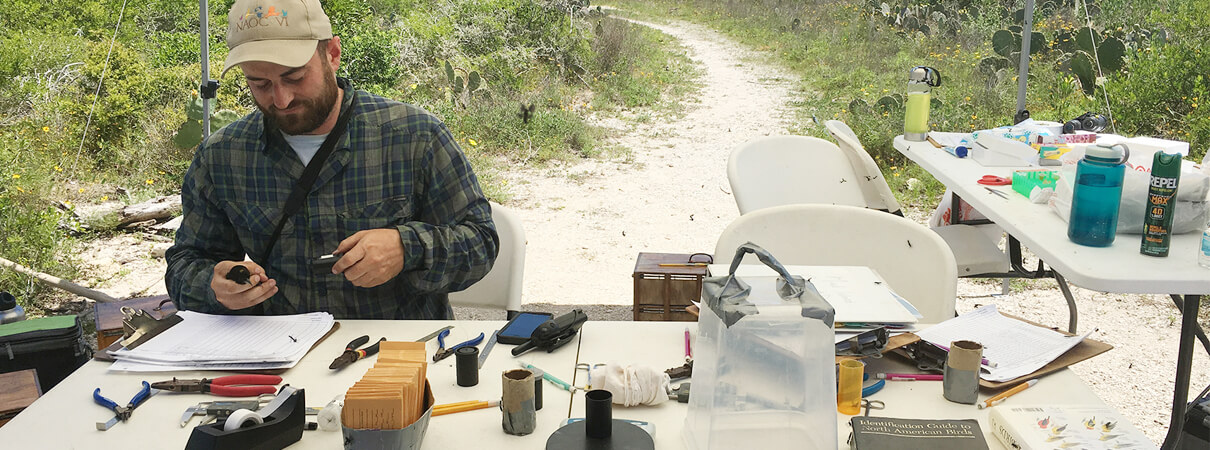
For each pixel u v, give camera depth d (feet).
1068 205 8.53
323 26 6.94
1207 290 6.64
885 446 4.84
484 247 7.68
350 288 7.56
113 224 18.45
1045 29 40.11
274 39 6.68
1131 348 12.77
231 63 6.58
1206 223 7.91
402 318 7.77
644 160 26.37
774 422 4.65
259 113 7.73
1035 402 5.57
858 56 43.45
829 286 6.70
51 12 33.71
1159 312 14.14
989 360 6.06
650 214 20.74
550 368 6.17
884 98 27.91
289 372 6.14
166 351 6.30
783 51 48.29
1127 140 11.56
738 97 37.01
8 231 15.80
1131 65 26.02
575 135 28.32
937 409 5.55
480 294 8.98
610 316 14.16
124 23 34.99
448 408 5.49
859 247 8.47
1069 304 11.43
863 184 12.55
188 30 36.50
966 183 10.49
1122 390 11.44
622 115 33.35
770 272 6.94
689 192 22.79
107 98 24.66
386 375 4.89
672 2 71.56
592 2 71.36
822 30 51.90
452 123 28.58
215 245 7.80
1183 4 27.89
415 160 7.67
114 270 16.25
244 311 7.56
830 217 8.56
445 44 35.47
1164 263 7.06
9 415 6.69
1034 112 28.02
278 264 7.58
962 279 15.99
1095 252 7.41
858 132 26.55
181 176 22.18
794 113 33.53
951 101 30.04
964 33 43.14
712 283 4.95
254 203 7.52
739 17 62.18
